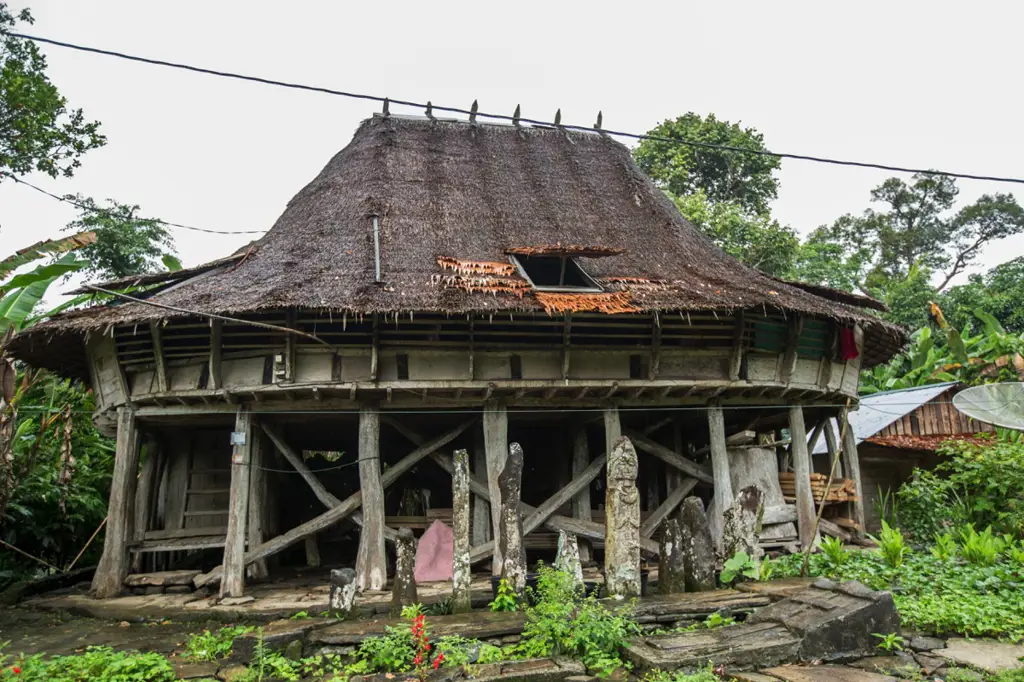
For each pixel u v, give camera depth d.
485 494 11.41
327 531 14.39
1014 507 14.24
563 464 13.94
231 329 10.59
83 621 9.74
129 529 11.17
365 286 10.16
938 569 10.33
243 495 10.54
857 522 14.03
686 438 15.24
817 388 12.55
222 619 9.33
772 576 9.87
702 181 30.45
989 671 6.73
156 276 12.40
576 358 11.08
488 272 11.10
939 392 19.38
